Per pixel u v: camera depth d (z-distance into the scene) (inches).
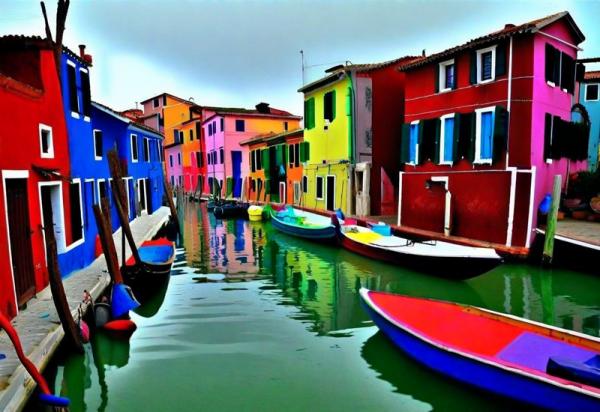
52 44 330.0
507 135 541.3
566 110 609.6
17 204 318.3
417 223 682.8
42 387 210.1
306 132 1036.5
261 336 336.8
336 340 328.8
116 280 346.6
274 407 243.0
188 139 1942.7
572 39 605.6
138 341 328.5
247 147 1530.5
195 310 396.2
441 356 253.3
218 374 279.1
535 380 210.4
